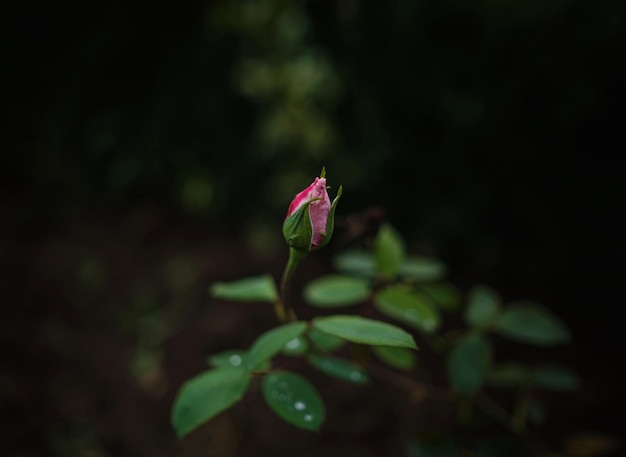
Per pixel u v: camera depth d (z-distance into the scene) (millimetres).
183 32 826
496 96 695
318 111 710
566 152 734
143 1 830
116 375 603
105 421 553
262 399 564
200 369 601
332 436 534
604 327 633
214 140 807
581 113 685
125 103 863
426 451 385
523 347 612
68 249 770
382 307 358
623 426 520
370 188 729
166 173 841
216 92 792
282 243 757
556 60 667
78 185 860
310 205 284
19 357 601
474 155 720
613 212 739
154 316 673
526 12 639
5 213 826
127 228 810
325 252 735
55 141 875
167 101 825
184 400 295
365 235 373
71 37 880
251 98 750
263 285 335
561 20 643
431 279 375
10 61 912
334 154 724
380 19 693
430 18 681
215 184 807
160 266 747
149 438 540
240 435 535
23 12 875
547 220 735
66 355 618
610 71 676
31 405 553
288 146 732
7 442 514
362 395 564
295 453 522
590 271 698
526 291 685
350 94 709
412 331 625
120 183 847
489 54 685
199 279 715
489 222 741
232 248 768
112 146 853
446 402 551
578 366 587
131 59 856
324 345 325
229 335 630
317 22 710
